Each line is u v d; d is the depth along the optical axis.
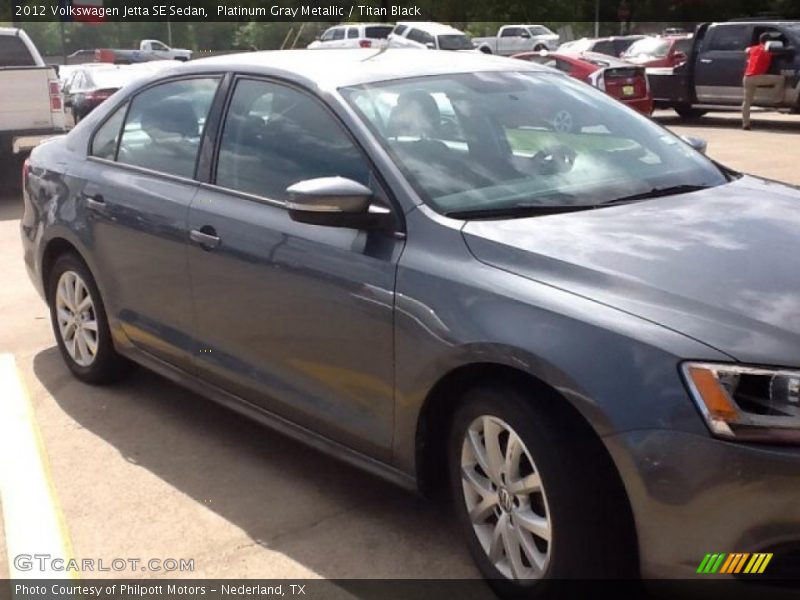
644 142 4.22
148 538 3.71
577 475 2.83
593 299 2.91
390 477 3.50
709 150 15.09
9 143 12.12
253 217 3.96
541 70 4.55
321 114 3.90
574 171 3.84
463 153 3.74
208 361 4.28
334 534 3.69
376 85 3.98
